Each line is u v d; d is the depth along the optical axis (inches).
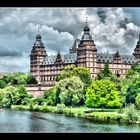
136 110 3157.0
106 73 7244.1
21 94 5979.3
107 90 4220.0
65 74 6727.4
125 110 3299.7
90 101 4274.1
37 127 2923.2
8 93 5915.4
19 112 4608.8
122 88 4707.2
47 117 3801.7
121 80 6318.9
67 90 4928.6
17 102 5925.2
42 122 3297.2
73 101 4869.6
